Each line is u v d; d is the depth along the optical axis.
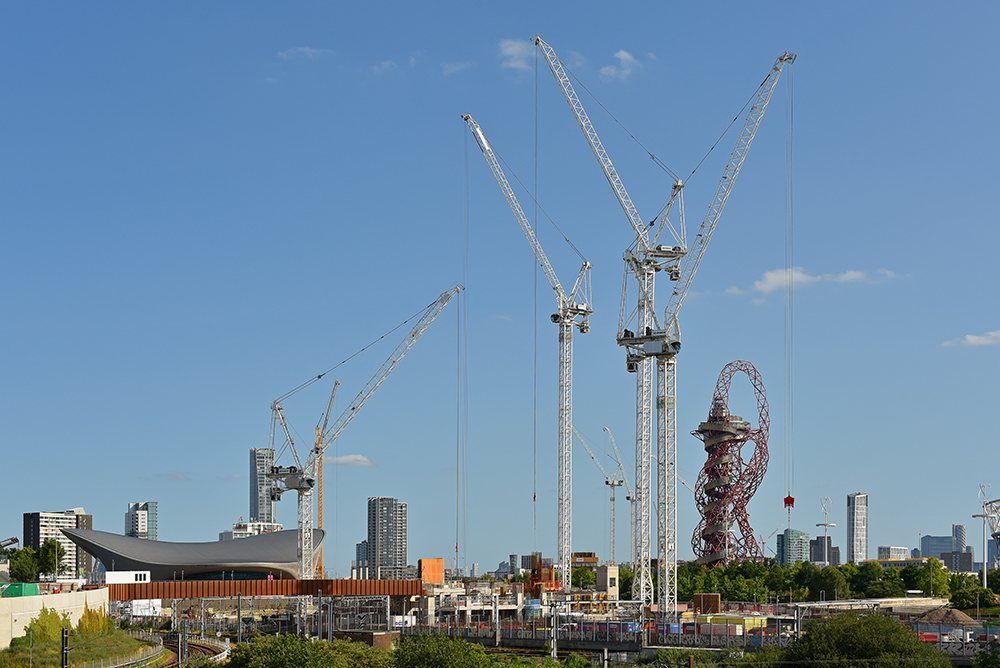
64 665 123.94
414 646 144.75
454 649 143.50
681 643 183.50
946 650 157.00
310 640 141.00
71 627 166.50
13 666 135.38
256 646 137.25
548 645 198.62
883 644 128.50
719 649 165.12
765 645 152.88
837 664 127.06
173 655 175.88
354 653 150.38
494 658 171.50
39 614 157.50
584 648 197.62
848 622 133.75
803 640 137.12
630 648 189.38
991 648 141.38
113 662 149.50
